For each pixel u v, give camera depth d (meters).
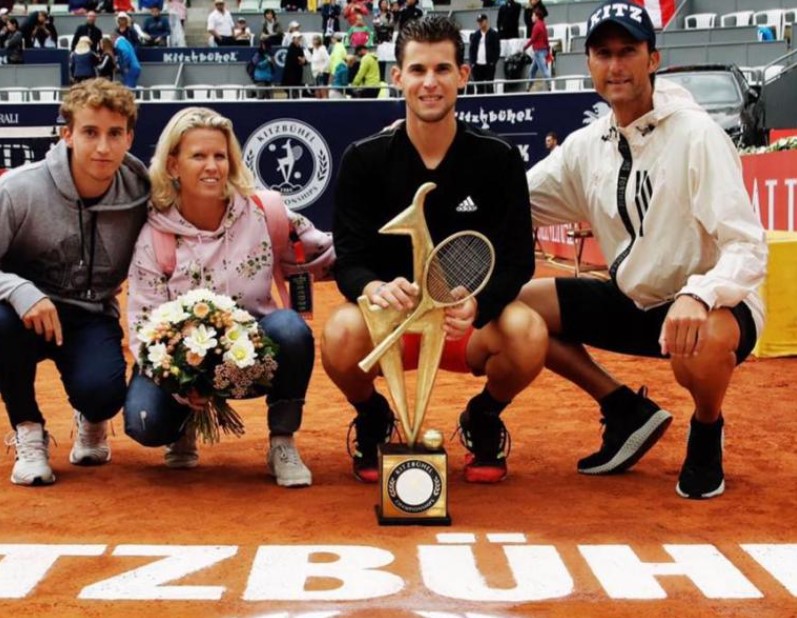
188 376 3.87
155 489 4.07
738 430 5.16
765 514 3.72
